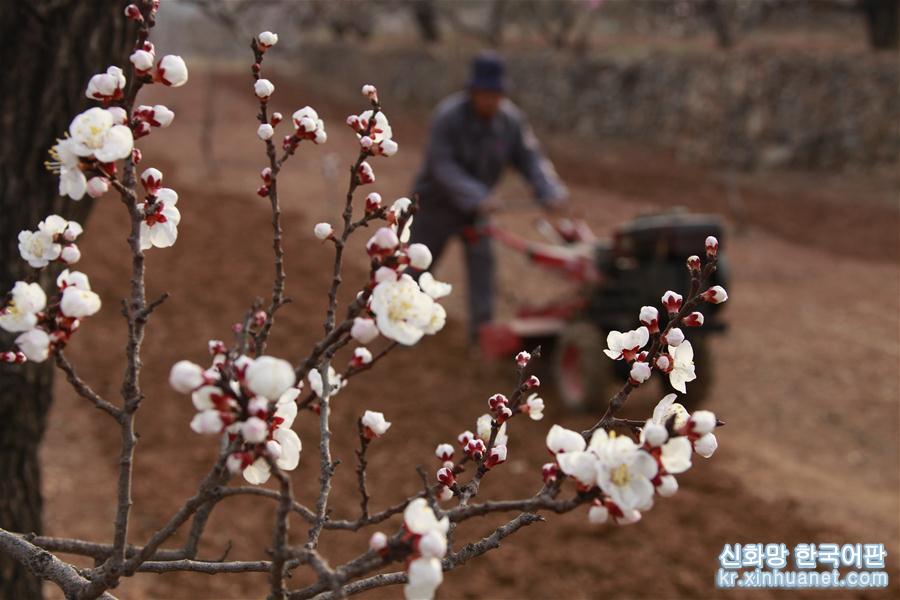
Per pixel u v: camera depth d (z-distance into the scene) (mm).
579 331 5332
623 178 14352
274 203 1250
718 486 4715
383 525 4156
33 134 2354
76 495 4496
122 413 1127
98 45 2355
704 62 15992
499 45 23219
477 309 6582
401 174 14461
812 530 4289
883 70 13570
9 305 1007
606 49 19875
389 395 5836
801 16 20531
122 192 1083
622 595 3791
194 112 21250
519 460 4941
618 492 951
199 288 8023
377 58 26625
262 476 1145
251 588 3777
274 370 898
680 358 1178
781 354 7012
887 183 12953
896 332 7523
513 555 4059
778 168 14391
